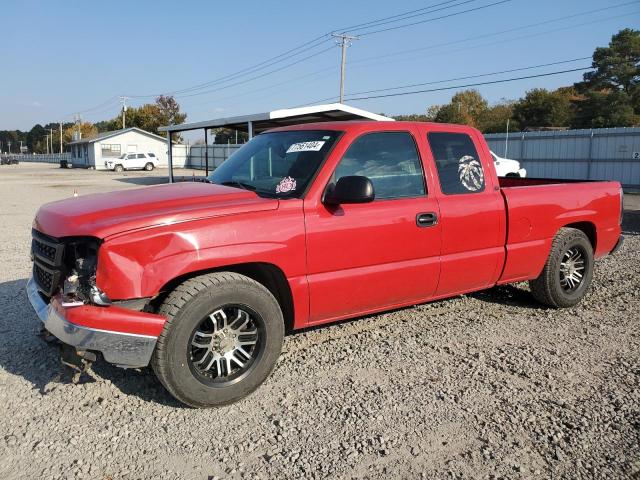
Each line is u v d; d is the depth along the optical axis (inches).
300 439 128.9
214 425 135.0
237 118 868.0
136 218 134.3
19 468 117.0
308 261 155.5
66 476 114.5
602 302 241.1
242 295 142.8
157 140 2426.2
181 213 138.2
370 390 153.1
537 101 2517.2
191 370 137.6
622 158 962.1
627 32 2052.2
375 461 120.5
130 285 130.3
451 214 183.8
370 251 166.6
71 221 139.0
